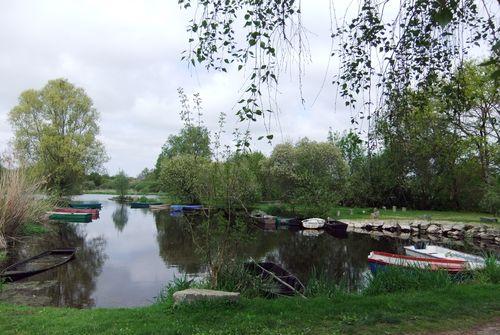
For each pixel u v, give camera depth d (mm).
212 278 8922
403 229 31125
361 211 39469
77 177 43938
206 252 9445
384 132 5797
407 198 39656
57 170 40906
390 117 5688
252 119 4918
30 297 12047
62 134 43719
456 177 35094
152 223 34250
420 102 6047
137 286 13570
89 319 6953
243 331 5789
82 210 38031
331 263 18297
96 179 85375
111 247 21609
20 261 16812
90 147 44719
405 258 13445
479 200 37375
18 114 42969
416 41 5305
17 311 7898
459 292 7805
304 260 19047
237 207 9656
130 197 68375
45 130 42719
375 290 8828
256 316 6461
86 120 44625
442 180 31844
